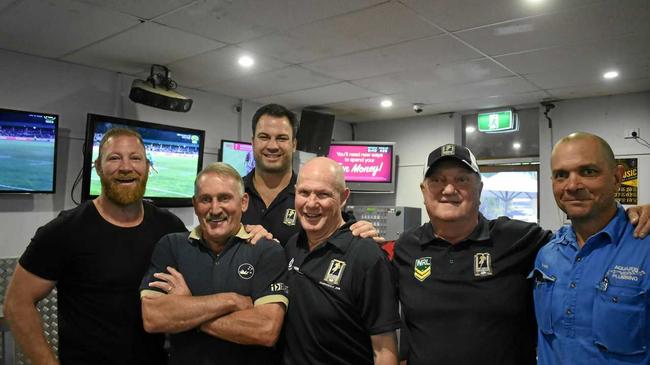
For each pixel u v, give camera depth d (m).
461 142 6.24
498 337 1.51
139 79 4.21
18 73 3.83
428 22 3.07
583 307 1.33
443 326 1.56
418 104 5.72
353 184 6.44
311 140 5.70
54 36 3.44
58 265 1.71
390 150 6.41
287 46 3.59
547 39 3.37
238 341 1.52
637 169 4.93
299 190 1.70
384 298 1.55
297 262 1.70
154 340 1.81
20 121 3.70
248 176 2.36
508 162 5.98
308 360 1.55
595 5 2.78
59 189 4.09
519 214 5.95
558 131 5.44
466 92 5.05
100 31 3.32
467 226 1.65
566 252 1.44
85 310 1.70
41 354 1.66
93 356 1.68
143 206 1.94
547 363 1.39
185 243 1.74
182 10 2.93
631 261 1.29
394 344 1.54
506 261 1.59
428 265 1.66
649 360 1.23
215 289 1.64
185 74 4.45
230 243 1.71
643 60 3.86
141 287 1.65
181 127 4.62
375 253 1.61
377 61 3.96
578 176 1.36
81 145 4.21
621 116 5.04
